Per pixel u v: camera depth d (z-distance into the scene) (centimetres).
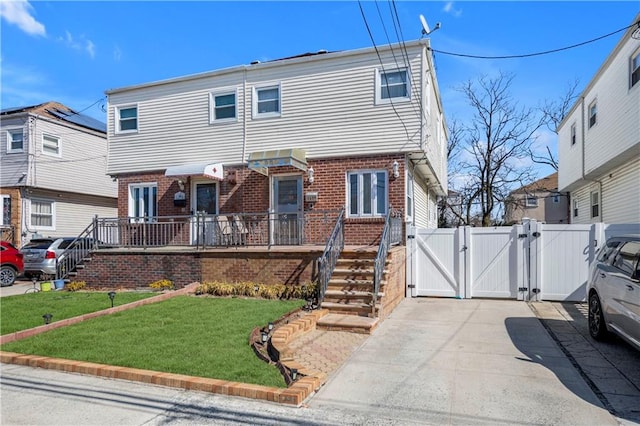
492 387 498
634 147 1199
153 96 1473
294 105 1295
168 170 1330
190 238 1385
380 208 1201
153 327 743
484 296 1084
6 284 1430
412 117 1177
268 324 730
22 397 489
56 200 2180
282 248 1102
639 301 532
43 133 2086
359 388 501
